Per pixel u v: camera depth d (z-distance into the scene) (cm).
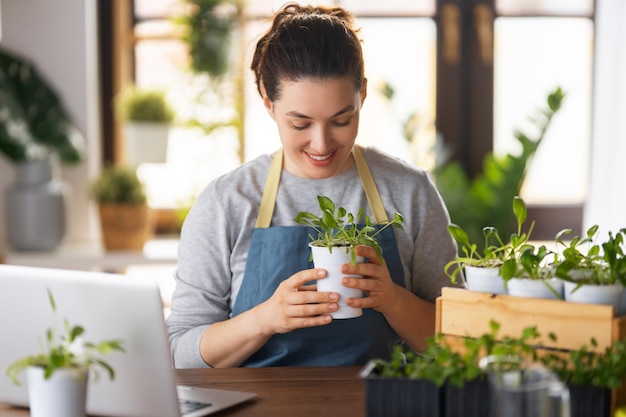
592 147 420
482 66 436
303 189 186
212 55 400
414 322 171
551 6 433
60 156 399
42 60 404
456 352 136
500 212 384
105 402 138
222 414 140
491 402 120
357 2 429
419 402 123
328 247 157
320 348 179
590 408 122
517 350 124
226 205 185
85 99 408
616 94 409
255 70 181
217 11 402
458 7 433
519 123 441
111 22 423
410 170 192
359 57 170
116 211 381
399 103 435
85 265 379
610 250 134
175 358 181
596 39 424
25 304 140
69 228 412
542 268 141
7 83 397
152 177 426
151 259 382
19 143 384
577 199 446
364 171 188
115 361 135
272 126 421
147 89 406
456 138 440
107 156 432
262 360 180
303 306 160
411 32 433
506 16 434
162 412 135
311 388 153
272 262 180
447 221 193
